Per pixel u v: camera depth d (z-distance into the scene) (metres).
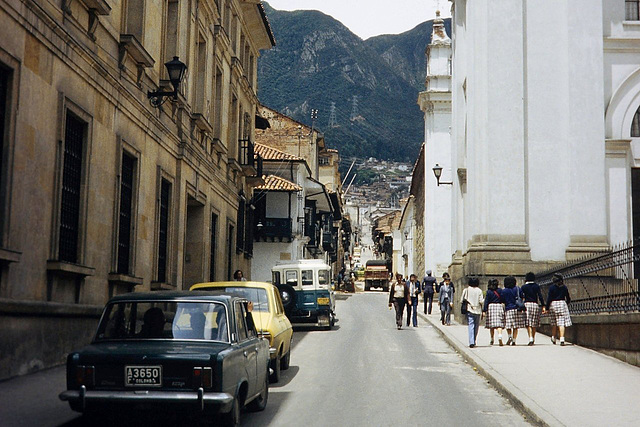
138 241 16.78
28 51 10.95
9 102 10.46
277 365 12.91
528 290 18.86
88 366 7.83
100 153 14.18
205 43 23.61
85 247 13.41
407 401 11.19
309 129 57.75
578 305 18.92
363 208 180.50
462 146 32.69
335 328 26.73
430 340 21.97
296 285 25.75
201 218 24.17
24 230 10.96
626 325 15.07
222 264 27.64
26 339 11.11
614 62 27.25
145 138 17.30
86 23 13.18
